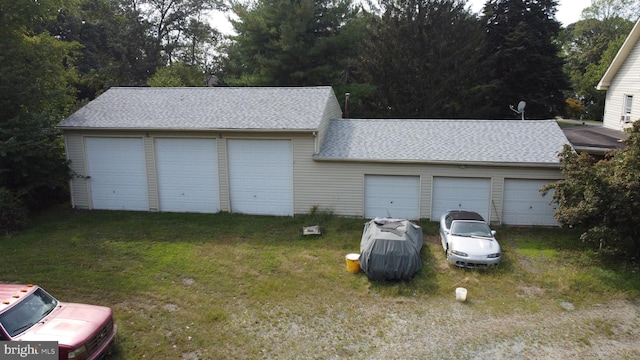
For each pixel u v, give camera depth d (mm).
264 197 19219
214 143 19031
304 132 18016
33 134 18141
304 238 16219
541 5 36125
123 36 44719
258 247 15344
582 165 14062
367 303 11336
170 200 19938
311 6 32406
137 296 11719
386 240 12680
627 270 13031
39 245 15547
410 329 10055
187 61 51781
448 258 13656
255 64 34781
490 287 12141
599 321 10375
